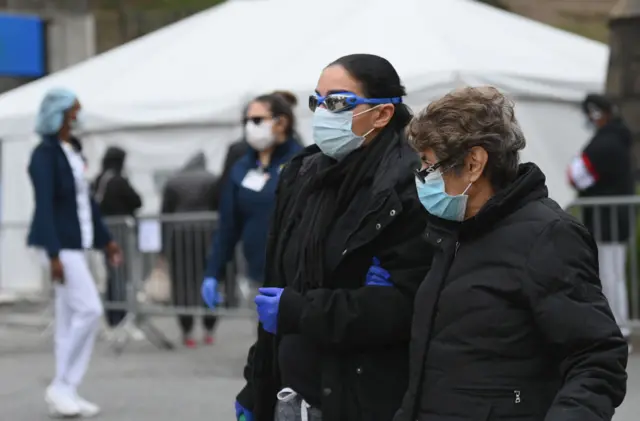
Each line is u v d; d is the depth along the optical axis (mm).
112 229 21906
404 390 7051
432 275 6102
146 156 27203
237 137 26484
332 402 7059
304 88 21969
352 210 7125
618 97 22656
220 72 23922
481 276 5895
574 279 5695
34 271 29844
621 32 22609
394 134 7309
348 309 6902
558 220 5820
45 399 16531
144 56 26688
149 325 21859
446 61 21125
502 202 5863
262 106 14594
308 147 7992
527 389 5820
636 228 19359
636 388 16203
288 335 7465
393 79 7371
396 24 23016
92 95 25000
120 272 22031
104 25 40094
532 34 25391
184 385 17750
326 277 7164
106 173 23375
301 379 7312
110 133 27391
